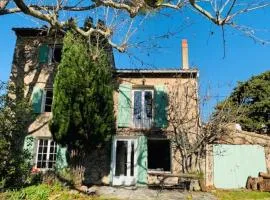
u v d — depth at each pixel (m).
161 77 18.55
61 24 9.34
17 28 18.77
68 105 14.34
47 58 18.84
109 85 15.68
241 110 18.42
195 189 15.48
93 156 17.31
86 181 16.86
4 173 12.75
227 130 16.75
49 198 11.88
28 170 13.83
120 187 16.06
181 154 15.98
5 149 12.91
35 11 8.10
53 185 13.49
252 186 16.80
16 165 13.11
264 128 25.86
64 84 14.48
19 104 13.98
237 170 17.92
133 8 7.95
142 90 18.70
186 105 16.58
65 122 14.19
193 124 17.16
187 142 15.98
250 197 13.95
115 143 17.50
